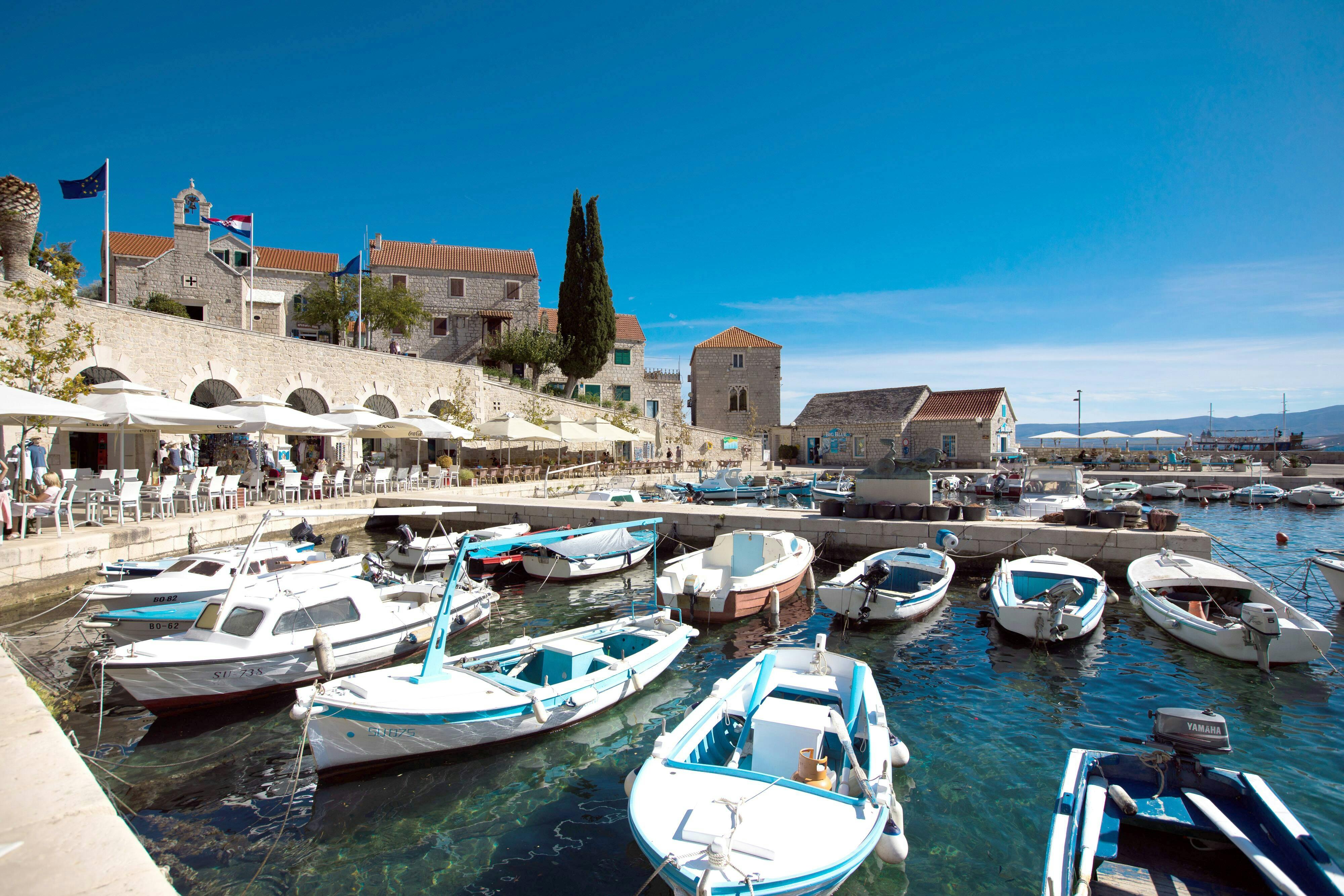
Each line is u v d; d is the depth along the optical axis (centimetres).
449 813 714
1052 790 741
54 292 1712
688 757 668
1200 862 541
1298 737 855
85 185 2553
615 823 698
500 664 937
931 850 641
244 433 2170
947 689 1032
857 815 564
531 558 1769
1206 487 3684
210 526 1819
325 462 2722
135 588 1185
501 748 835
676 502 3180
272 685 966
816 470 4838
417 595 1290
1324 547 2200
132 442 2348
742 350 6025
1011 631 1208
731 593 1334
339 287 4131
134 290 3647
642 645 1064
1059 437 5216
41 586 1347
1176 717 606
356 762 761
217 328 2584
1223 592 1318
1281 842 532
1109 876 524
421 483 2953
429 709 757
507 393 3994
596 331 4719
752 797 581
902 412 5141
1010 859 628
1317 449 5412
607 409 4725
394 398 3334
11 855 375
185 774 782
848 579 1381
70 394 1630
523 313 4794
